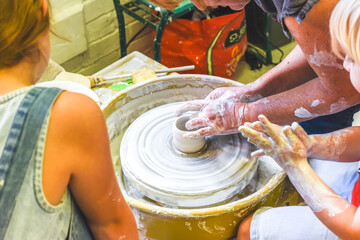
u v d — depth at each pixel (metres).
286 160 1.26
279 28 3.24
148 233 1.47
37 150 0.69
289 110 1.44
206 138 1.70
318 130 1.83
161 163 1.60
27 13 0.67
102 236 0.93
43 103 0.69
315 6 1.10
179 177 1.54
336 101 1.35
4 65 0.71
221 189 1.51
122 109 1.83
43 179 0.71
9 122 0.67
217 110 1.53
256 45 3.32
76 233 0.88
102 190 0.82
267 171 1.72
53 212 0.75
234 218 1.43
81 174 0.77
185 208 1.53
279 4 1.19
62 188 0.75
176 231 1.42
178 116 1.76
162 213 1.35
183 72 2.74
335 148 1.37
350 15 0.87
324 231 1.37
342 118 1.77
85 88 1.85
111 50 2.83
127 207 0.94
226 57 2.70
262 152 1.37
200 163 1.60
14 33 0.67
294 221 1.41
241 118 1.50
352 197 1.37
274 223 1.42
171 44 2.66
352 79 0.98
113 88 2.01
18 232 0.71
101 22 2.62
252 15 3.22
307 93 1.41
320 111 1.40
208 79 1.87
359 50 0.88
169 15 2.37
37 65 0.76
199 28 2.57
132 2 2.56
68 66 2.63
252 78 3.07
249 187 1.69
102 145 0.78
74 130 0.72
